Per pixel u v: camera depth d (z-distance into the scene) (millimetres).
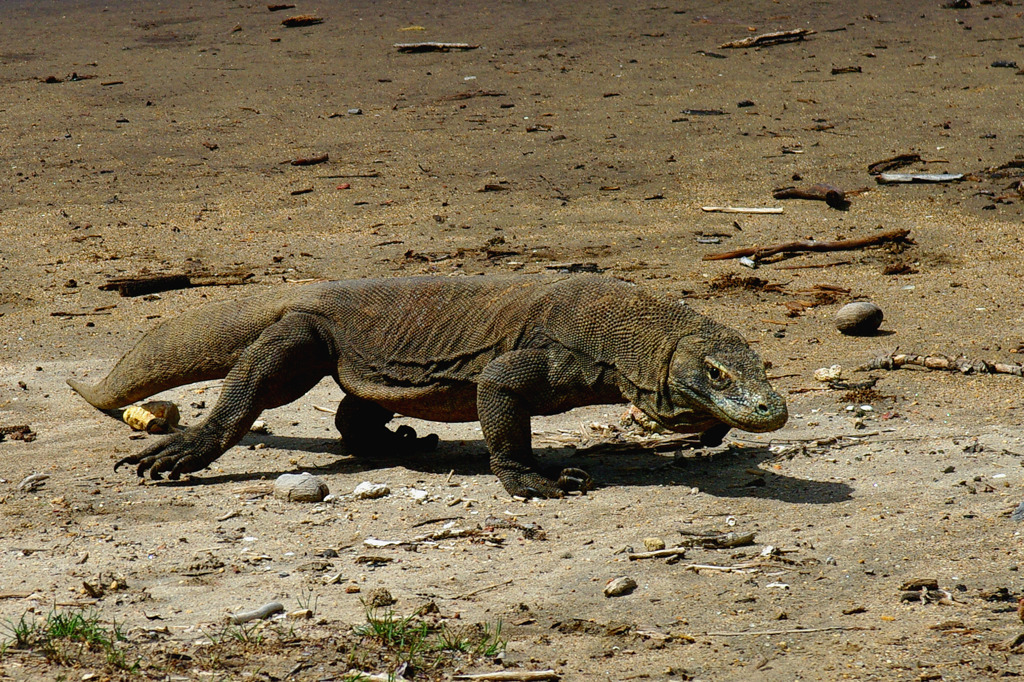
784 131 74688
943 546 20109
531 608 18188
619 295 25672
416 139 76062
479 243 55000
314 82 93625
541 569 19922
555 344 25734
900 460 26141
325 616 17781
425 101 86688
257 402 27969
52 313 45219
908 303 43062
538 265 51062
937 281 46188
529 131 76938
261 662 15969
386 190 65125
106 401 32312
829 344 37844
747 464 26578
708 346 24406
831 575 19109
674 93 86500
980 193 60094
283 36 111938
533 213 59969
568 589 18969
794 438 28484
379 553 21078
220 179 68188
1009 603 17516
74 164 71875
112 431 31344
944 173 63625
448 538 21906
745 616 17609
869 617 17328
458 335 26922
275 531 22641
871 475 25172
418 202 62500
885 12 113062
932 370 33844
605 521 22734
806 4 118125
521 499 24672
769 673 15586
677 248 53531
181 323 30859
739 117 78750
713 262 51000
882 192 61625
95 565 20500
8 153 74500
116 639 16703
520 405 25531
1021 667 15367
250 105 86875
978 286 45031
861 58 95688
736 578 19172
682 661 16078
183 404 33688
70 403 33875
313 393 35094
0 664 15648
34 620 17562
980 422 28859
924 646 16156
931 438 27766
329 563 20500
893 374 33656
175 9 128500
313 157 71938
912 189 61719
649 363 24938
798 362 35812
